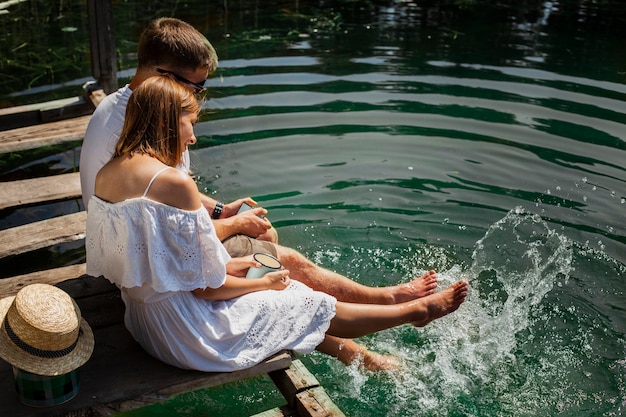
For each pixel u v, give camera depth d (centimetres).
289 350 323
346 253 454
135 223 284
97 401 291
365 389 348
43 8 976
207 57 347
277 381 330
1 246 418
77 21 923
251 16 956
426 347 377
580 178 545
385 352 373
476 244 466
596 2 1080
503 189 530
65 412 286
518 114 652
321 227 480
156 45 337
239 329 310
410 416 332
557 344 380
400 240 469
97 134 343
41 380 280
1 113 566
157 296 296
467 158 575
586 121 639
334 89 700
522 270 439
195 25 901
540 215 497
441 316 368
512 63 784
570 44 858
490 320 397
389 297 378
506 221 491
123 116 342
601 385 352
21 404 288
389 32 894
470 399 343
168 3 1009
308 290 337
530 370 362
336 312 340
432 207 507
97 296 371
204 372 309
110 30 588
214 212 391
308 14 976
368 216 495
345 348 357
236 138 601
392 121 636
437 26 924
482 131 618
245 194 517
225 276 303
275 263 337
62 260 461
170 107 292
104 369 310
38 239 427
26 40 837
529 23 953
